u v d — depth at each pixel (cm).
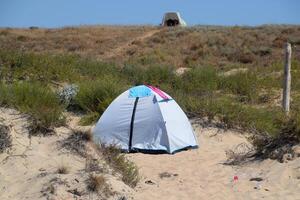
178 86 1753
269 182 760
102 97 1240
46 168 721
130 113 997
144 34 4991
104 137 984
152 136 980
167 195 716
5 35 4803
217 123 1195
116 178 720
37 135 845
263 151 899
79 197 635
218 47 3984
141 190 727
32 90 1077
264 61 3303
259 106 1555
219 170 851
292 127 886
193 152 984
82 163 764
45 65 1571
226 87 1797
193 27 5447
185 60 3541
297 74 2097
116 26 5916
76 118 1173
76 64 1855
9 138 785
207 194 725
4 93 994
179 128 1010
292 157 834
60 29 5344
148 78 1839
